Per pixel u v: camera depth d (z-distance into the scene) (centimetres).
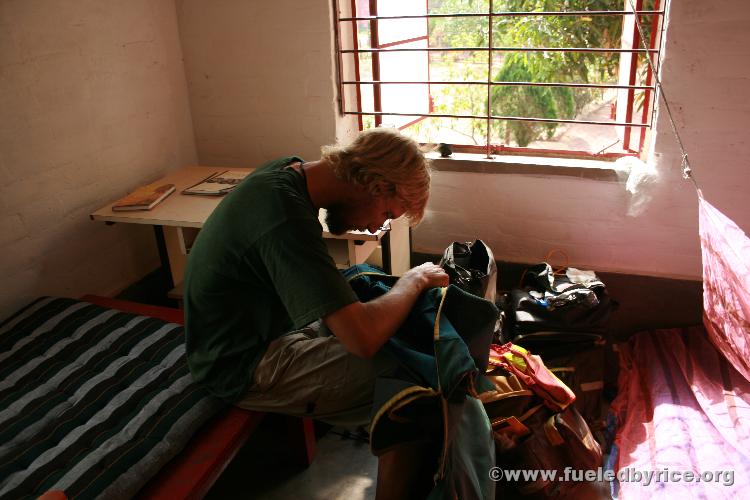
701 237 220
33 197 231
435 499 150
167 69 289
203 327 169
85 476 145
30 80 225
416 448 157
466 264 242
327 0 262
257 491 198
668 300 262
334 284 138
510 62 311
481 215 278
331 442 218
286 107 287
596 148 296
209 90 298
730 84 222
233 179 270
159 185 263
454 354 150
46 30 229
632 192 250
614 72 293
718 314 219
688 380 222
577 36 295
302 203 143
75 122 245
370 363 163
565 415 196
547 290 239
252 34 280
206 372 172
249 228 143
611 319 273
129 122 271
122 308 232
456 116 267
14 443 160
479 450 164
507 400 190
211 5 282
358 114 283
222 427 171
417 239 294
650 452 196
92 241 260
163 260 254
